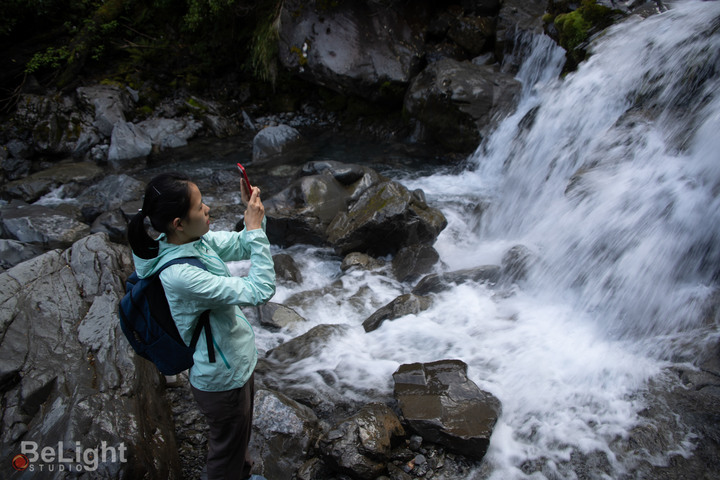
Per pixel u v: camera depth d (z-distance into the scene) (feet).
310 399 11.93
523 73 27.61
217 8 30.60
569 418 11.16
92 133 28.89
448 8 31.17
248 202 7.29
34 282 12.84
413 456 10.42
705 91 16.21
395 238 18.21
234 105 33.30
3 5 29.96
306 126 32.09
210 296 6.55
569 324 14.12
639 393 11.59
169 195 6.35
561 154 20.25
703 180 14.46
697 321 12.95
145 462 8.86
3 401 9.84
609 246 14.98
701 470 9.83
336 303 15.96
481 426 10.44
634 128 17.16
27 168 26.94
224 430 7.61
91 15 32.91
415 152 28.02
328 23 29.86
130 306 6.73
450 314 14.90
